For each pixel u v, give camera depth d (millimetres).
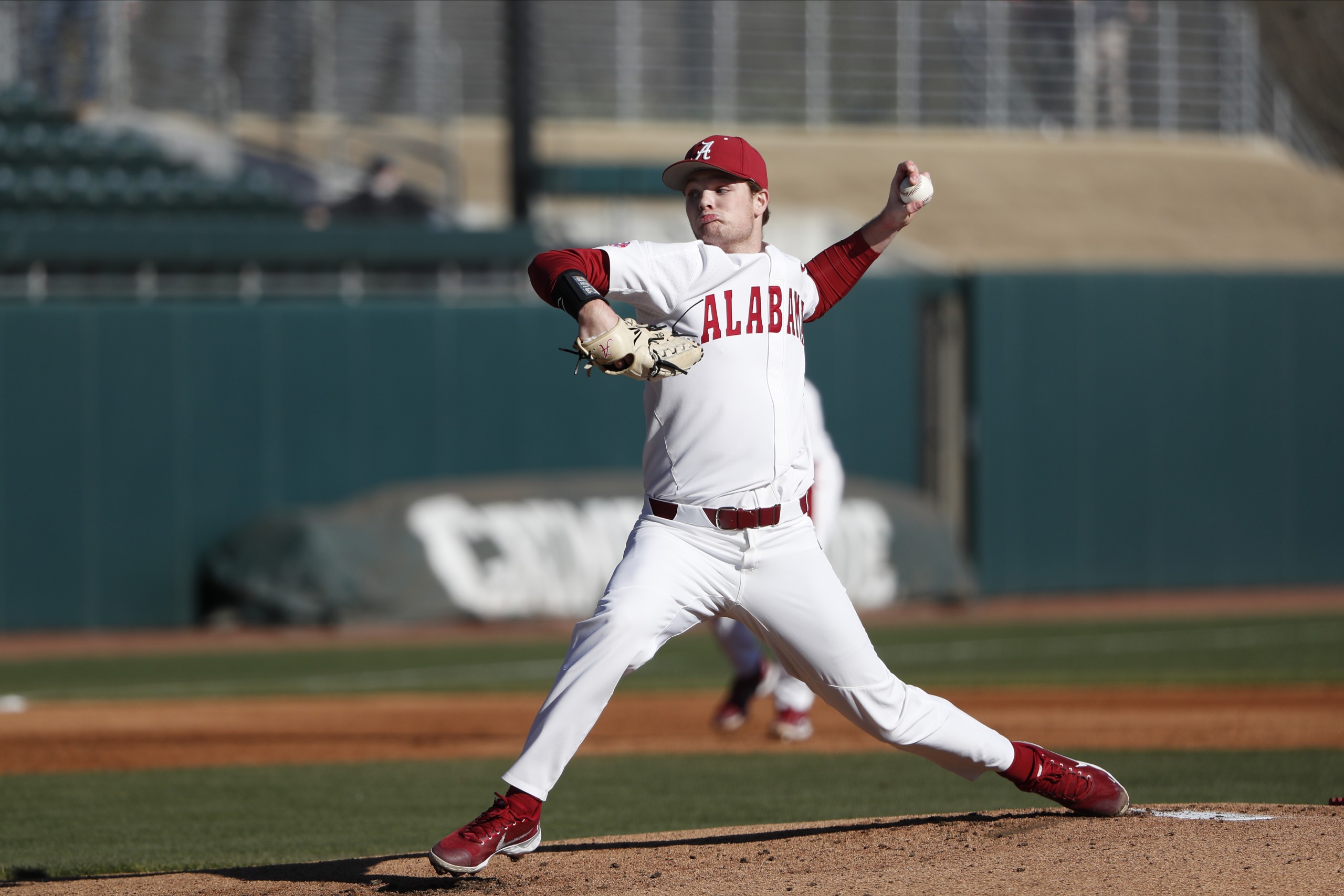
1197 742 25703
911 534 57281
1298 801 18984
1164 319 63188
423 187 78188
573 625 51656
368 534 51469
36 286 53812
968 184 86250
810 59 93625
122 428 51781
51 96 73188
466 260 59406
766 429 12711
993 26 94938
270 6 81125
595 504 54375
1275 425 64375
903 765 24000
